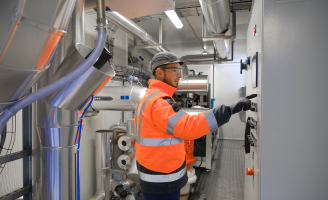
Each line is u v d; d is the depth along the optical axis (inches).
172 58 44.2
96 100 86.0
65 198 45.1
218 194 104.2
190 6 98.3
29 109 71.1
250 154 60.1
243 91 128.0
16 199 69.8
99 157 91.8
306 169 37.3
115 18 86.7
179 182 40.9
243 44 188.9
